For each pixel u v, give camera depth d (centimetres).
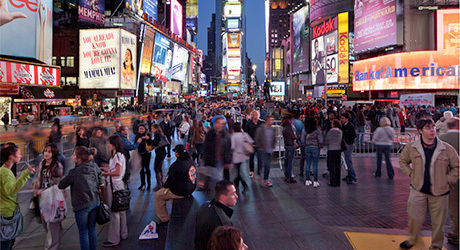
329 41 7200
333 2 7019
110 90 6116
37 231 578
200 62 19175
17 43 3394
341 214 611
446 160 425
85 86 6125
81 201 439
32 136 2023
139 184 905
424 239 485
